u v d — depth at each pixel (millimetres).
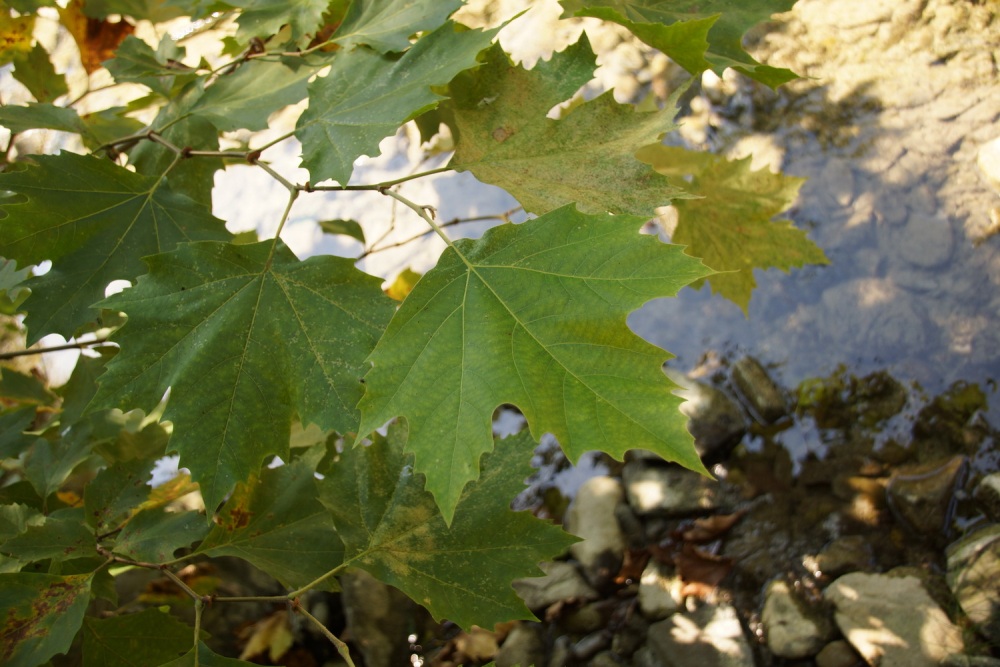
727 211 737
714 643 1040
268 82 681
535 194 549
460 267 506
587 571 1145
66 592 586
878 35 1431
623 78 1429
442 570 599
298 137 572
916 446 1144
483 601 591
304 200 1455
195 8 676
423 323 495
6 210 581
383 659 1066
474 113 570
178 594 1074
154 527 637
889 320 1220
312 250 1408
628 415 464
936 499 1077
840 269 1271
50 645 569
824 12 1478
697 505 1163
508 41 1487
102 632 636
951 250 1236
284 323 542
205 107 686
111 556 616
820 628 1023
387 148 1494
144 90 1516
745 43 1461
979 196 1263
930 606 994
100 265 599
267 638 1086
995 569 979
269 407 536
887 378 1191
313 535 636
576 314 483
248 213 1467
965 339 1179
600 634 1090
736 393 1247
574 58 568
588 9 561
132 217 612
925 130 1326
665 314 1334
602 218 497
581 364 475
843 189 1305
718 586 1096
